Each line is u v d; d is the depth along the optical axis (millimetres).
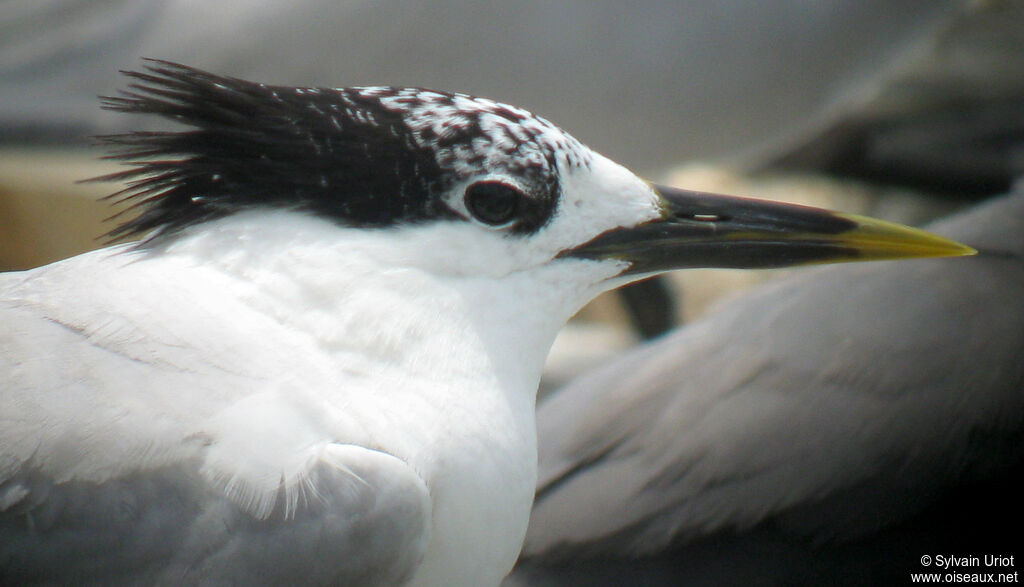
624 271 2012
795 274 2121
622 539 2084
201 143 1993
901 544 2090
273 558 1979
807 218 2023
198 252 1993
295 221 1992
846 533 2086
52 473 1978
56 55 2217
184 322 1988
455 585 1999
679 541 2082
